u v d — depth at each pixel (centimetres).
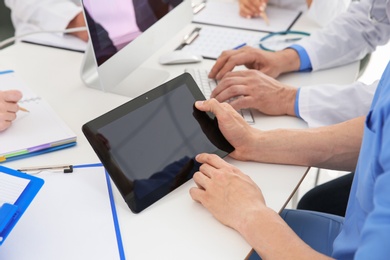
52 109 118
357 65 145
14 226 83
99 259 81
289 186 98
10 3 175
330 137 105
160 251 83
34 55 146
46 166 101
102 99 125
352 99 119
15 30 188
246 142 104
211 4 178
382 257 64
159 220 89
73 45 151
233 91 119
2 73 132
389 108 74
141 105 100
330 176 215
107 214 90
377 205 67
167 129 100
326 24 163
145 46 129
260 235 82
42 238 84
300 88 122
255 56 134
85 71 130
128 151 94
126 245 84
